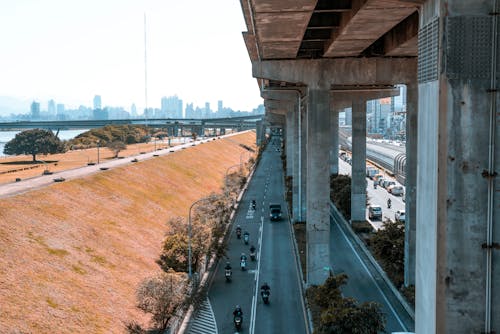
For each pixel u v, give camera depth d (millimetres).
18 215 34531
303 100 55031
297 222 55438
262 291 32281
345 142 156500
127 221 44812
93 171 58531
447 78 12141
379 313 21828
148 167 70000
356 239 46688
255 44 30344
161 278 28219
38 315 23703
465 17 12039
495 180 12141
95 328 24875
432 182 12938
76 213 40594
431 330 13102
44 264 29203
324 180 33531
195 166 86625
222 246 42281
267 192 79625
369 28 24172
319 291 26047
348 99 52812
